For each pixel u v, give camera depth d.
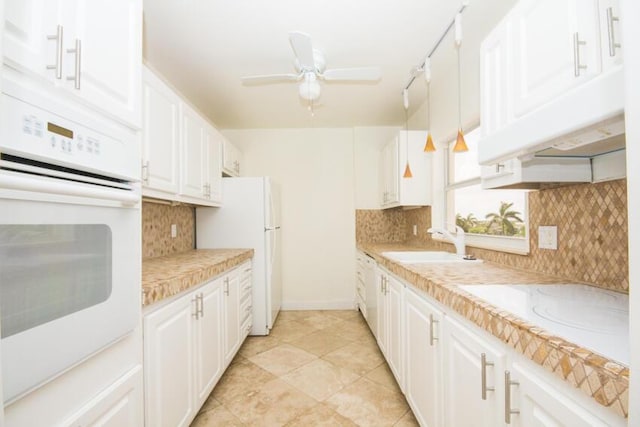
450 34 1.88
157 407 1.19
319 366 2.26
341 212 3.79
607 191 1.11
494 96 1.14
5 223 0.55
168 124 1.80
